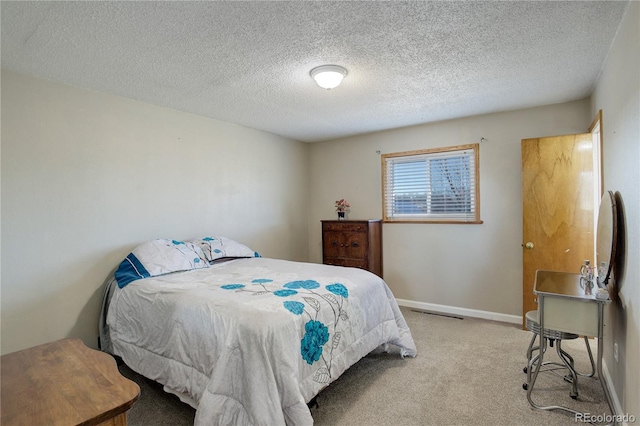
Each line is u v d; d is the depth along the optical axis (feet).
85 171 8.97
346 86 9.23
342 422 6.44
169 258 9.35
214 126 12.39
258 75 8.36
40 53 7.01
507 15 5.93
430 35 6.56
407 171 14.23
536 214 10.96
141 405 7.04
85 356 4.26
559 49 7.23
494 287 12.31
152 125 10.52
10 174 7.70
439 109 11.48
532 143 10.98
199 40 6.61
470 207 12.85
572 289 6.89
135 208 10.05
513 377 8.04
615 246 6.51
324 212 16.49
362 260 13.53
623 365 6.25
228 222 12.87
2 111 7.59
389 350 9.55
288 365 5.56
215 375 5.50
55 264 8.41
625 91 6.06
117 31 6.23
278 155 15.21
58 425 2.91
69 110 8.69
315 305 6.77
